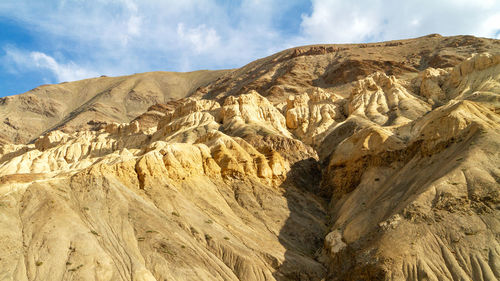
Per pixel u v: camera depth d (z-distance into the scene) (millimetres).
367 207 44938
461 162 38219
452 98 77250
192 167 54438
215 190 53125
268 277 37719
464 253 30641
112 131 125750
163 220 43094
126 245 38750
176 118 110125
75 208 42906
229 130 84562
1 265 33281
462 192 35031
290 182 58531
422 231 33562
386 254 33000
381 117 76812
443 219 33719
